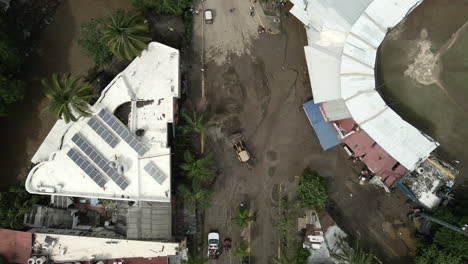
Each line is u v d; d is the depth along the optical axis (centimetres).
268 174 3869
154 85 3462
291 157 3878
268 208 3847
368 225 3797
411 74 3831
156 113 3456
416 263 3462
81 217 3806
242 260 3778
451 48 3794
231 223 3844
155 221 3525
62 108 3206
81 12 4038
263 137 3891
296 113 3891
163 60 3472
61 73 4031
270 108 3897
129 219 3547
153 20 3850
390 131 3353
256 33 3916
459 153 3784
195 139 3884
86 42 3600
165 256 3491
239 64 3916
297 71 3894
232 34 3931
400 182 3556
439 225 3491
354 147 3581
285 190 3853
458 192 3759
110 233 3603
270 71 3903
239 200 3862
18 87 3600
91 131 3428
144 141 3428
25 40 4031
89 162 3400
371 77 3381
